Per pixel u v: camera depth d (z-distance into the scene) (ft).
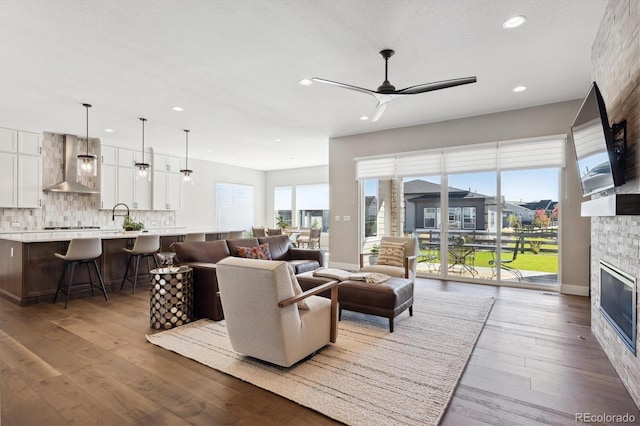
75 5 8.59
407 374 7.92
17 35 10.00
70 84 13.73
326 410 6.47
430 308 13.34
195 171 31.53
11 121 19.10
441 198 19.29
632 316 7.01
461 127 18.47
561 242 15.93
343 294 11.44
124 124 19.72
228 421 6.17
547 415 6.39
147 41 10.42
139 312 12.77
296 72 12.67
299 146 26.03
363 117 18.40
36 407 6.53
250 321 7.98
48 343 9.68
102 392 7.09
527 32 9.92
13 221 20.45
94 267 15.89
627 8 7.24
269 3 8.55
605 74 9.05
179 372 8.00
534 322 11.69
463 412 6.49
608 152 7.26
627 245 7.39
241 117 18.40
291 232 33.09
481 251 18.21
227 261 8.14
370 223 21.88
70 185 21.98
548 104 16.16
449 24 9.51
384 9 8.82
